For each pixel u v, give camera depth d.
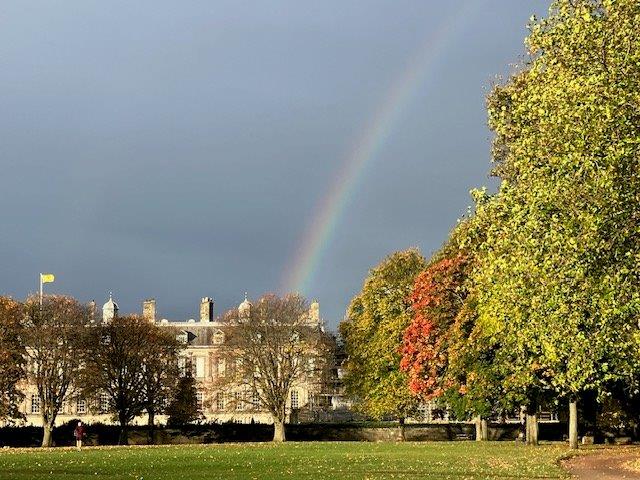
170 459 46.22
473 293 58.62
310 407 112.81
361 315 90.06
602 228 27.20
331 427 89.69
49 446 78.00
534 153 30.27
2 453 56.31
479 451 51.66
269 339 87.50
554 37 30.16
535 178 29.75
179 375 91.88
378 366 83.94
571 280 28.41
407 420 109.94
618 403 64.50
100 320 86.00
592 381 38.44
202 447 65.75
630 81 27.25
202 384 116.69
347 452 53.03
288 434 89.81
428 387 66.38
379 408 83.50
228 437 88.81
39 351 80.56
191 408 88.75
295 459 45.28
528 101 30.89
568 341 29.80
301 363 87.75
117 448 65.75
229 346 88.44
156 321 126.94
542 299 29.83
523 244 29.70
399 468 37.75
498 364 56.38
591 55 28.77
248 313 88.69
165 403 91.19
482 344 56.47
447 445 62.34
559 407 61.97
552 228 28.02
